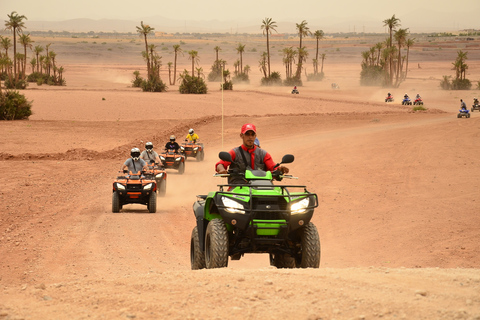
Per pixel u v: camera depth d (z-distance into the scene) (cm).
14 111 7994
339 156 4747
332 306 775
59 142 5962
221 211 1150
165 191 3072
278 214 1162
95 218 2403
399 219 2378
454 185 3191
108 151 5159
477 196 2828
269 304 801
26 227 2173
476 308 733
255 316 752
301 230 1194
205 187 3412
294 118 8831
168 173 4062
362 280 920
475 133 6284
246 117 8975
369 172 3803
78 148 5184
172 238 2062
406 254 1839
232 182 1245
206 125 7912
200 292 878
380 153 4866
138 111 9681
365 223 2331
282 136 6806
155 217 2477
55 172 3988
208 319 749
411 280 922
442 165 4034
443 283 895
